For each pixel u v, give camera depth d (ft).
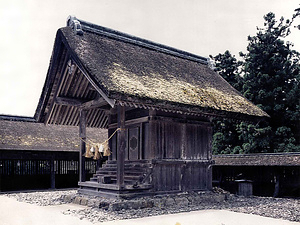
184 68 47.85
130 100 30.32
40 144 59.93
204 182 40.88
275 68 79.36
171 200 34.60
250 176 52.34
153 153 35.78
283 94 78.84
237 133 87.15
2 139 57.31
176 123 38.50
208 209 33.12
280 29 81.71
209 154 41.63
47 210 31.86
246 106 44.42
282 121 79.46
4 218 27.58
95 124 49.96
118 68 35.63
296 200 43.04
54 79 40.40
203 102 37.42
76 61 34.88
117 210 30.37
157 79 38.11
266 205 37.22
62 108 45.21
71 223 24.95
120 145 33.40
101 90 30.66
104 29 44.06
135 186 33.58
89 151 39.47
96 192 36.76
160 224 24.29
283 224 25.36
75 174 67.56
